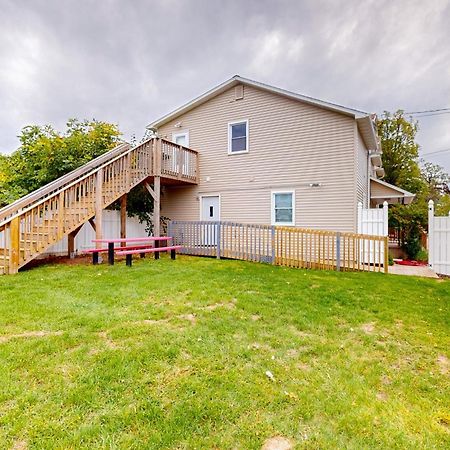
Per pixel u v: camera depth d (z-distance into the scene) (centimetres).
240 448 207
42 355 310
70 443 205
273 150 1180
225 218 1277
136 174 1041
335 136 1070
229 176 1273
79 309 443
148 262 877
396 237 1838
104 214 1169
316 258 888
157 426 222
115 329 374
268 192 1188
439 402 267
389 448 213
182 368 297
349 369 312
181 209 1375
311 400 259
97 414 233
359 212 1015
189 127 1369
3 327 375
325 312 470
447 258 891
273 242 940
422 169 2891
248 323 414
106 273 694
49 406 238
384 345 369
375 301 533
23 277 646
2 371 279
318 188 1094
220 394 261
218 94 1302
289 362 321
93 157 1237
